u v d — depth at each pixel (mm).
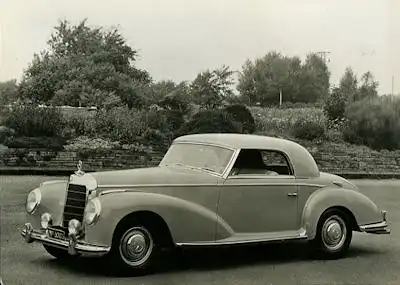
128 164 15984
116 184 4941
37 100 17141
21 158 15312
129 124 16297
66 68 17438
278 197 5645
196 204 5180
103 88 17312
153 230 4949
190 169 5527
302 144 17234
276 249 6582
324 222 5922
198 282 4855
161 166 5773
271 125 17297
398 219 9438
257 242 5449
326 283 4957
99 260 5547
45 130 15750
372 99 18016
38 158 15414
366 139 17688
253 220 5484
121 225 4789
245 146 5578
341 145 17531
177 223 4992
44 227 5188
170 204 4953
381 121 17719
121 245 4805
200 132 16234
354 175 16453
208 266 5570
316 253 5961
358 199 6090
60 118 16016
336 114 17859
